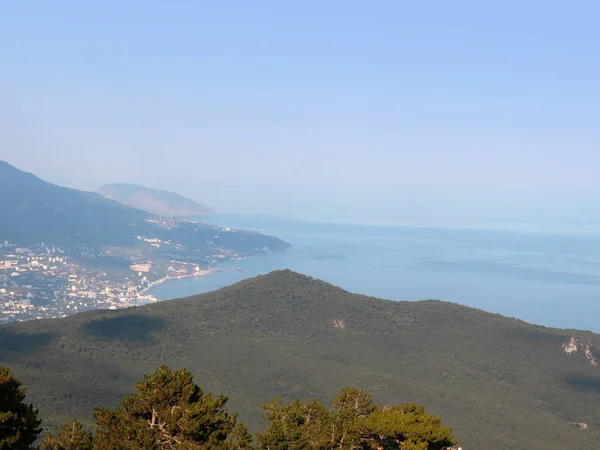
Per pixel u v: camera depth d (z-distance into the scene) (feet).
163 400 101.71
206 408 99.45
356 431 124.16
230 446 99.14
